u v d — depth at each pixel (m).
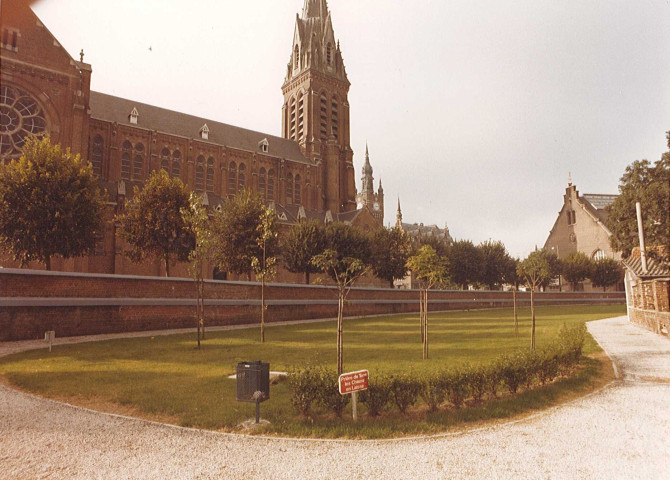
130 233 44.28
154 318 29.80
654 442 8.20
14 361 17.11
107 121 63.28
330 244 53.06
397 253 62.25
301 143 93.94
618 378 13.92
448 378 10.45
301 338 25.48
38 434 8.82
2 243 33.19
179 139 70.31
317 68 97.62
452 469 7.06
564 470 7.02
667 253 25.14
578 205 105.19
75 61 52.47
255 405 9.88
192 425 9.41
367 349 20.55
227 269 49.06
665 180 49.66
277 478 6.78
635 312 33.53
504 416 9.98
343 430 8.88
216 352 19.81
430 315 47.06
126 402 11.13
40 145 34.84
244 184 77.00
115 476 6.87
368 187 191.38
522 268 27.02
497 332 27.98
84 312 26.45
